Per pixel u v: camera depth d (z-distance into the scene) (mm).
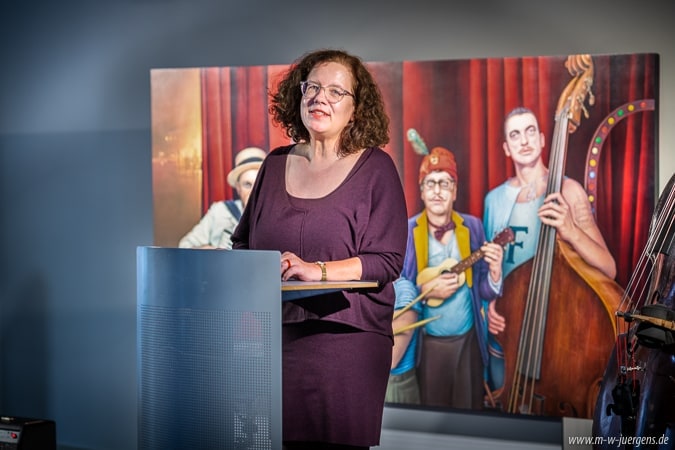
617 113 3066
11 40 3932
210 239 3523
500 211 3182
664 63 3074
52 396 3922
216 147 3506
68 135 3857
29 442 3100
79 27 3820
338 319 1799
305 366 1830
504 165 3178
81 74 3822
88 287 3852
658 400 1935
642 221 3043
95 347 3848
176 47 3666
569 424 2756
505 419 3277
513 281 3170
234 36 3578
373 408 1854
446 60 3225
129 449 3811
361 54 3416
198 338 1629
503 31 3250
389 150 3291
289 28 3500
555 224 3123
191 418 1654
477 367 3219
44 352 3926
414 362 3289
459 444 3324
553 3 3186
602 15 3135
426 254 3260
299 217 1863
